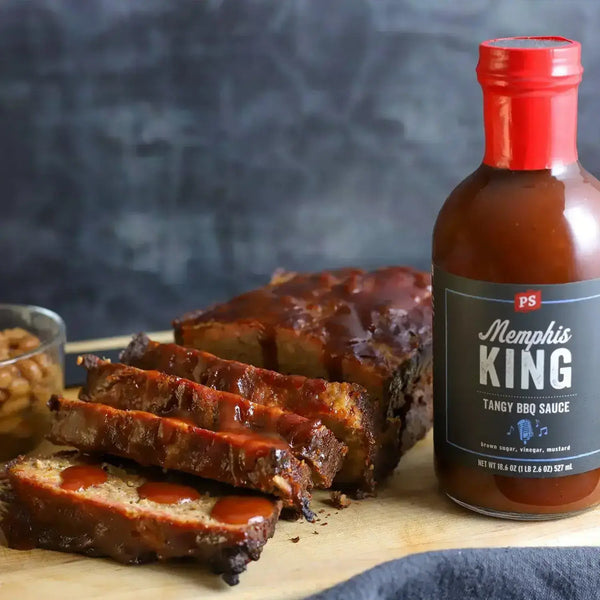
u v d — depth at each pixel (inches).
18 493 27.5
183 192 39.8
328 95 39.4
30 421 30.8
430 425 31.3
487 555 26.5
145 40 38.3
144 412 28.0
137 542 26.9
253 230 40.4
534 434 27.0
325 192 40.3
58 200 39.3
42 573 26.9
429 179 40.6
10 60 37.9
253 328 30.3
